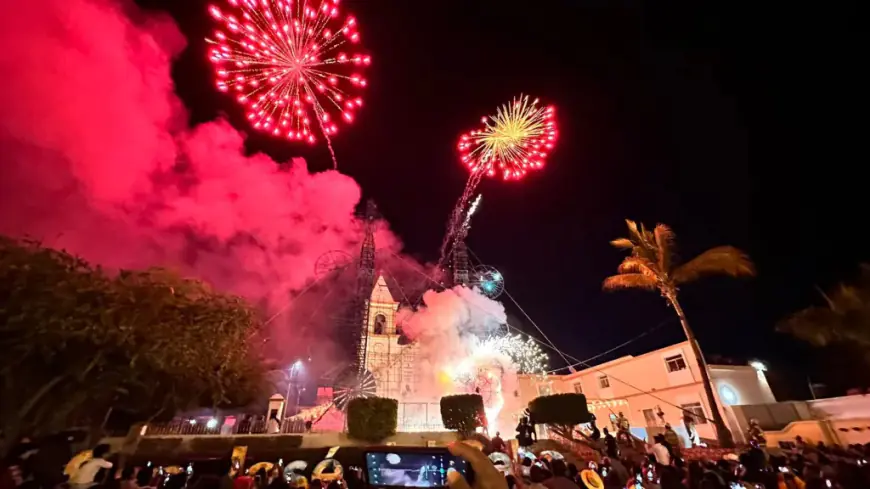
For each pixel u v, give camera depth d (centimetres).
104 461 1015
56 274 945
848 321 2223
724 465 1198
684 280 2819
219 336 1207
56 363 926
